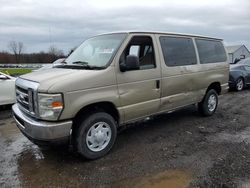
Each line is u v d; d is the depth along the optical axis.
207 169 3.79
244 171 3.72
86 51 4.87
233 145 4.73
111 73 4.19
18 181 3.61
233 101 9.06
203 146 4.70
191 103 5.94
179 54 5.44
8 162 4.21
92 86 3.96
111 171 3.81
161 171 3.77
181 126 5.92
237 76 11.74
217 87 6.85
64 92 3.67
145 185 3.42
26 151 4.65
